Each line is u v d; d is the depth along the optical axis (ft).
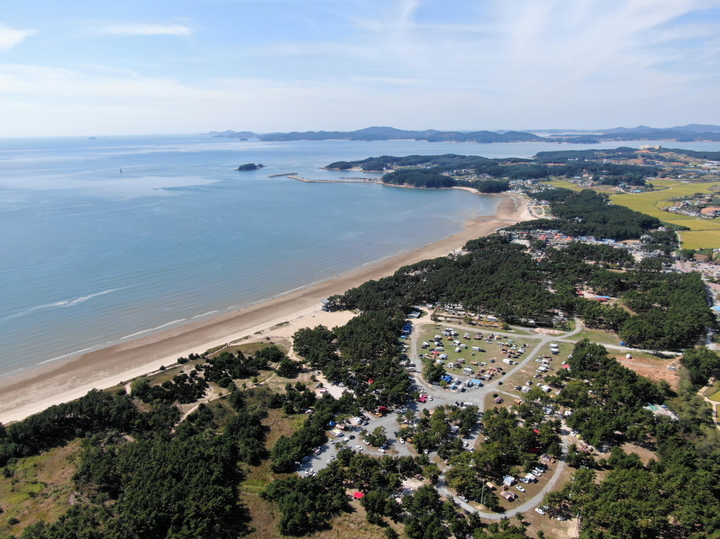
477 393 415.03
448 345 513.04
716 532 245.24
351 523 271.90
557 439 351.87
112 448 337.11
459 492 293.02
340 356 490.08
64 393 429.79
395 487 292.40
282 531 262.88
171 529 260.62
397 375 428.56
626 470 298.15
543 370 452.35
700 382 416.26
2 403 412.36
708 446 320.50
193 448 324.60
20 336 528.22
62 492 291.99
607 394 392.27
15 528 259.80
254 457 329.31
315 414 379.76
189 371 464.24
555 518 274.36
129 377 456.86
